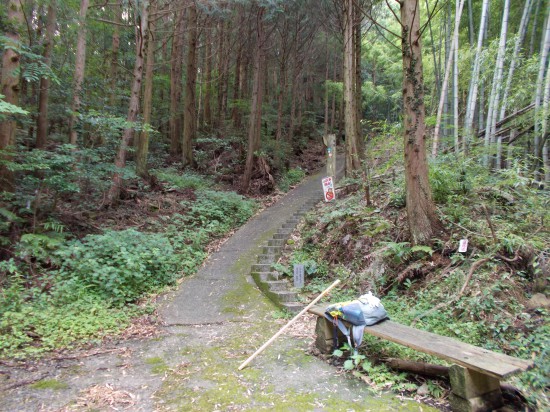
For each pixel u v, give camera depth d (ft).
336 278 19.27
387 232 19.60
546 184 18.53
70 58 39.37
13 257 18.69
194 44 43.16
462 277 14.78
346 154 32.22
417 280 16.44
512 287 13.79
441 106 24.63
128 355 12.60
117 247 19.60
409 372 10.71
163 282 19.99
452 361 8.82
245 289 19.35
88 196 26.91
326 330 12.50
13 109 16.26
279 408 9.27
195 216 29.99
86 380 10.75
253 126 40.65
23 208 20.81
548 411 8.52
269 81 71.51
